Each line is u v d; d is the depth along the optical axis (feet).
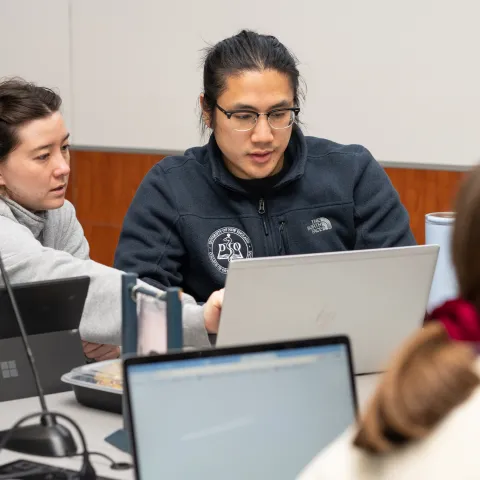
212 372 5.51
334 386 5.74
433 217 10.03
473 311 3.47
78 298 8.18
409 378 3.29
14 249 9.04
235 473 5.47
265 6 17.10
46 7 20.43
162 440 5.37
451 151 15.34
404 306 8.18
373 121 16.12
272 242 10.59
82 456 6.73
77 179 20.62
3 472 6.51
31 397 8.07
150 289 6.70
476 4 14.74
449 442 3.27
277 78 9.84
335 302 7.82
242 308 7.48
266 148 9.94
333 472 3.47
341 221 10.79
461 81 15.06
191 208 10.52
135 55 19.08
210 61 10.16
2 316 7.86
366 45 15.99
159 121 18.92
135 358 5.39
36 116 9.18
